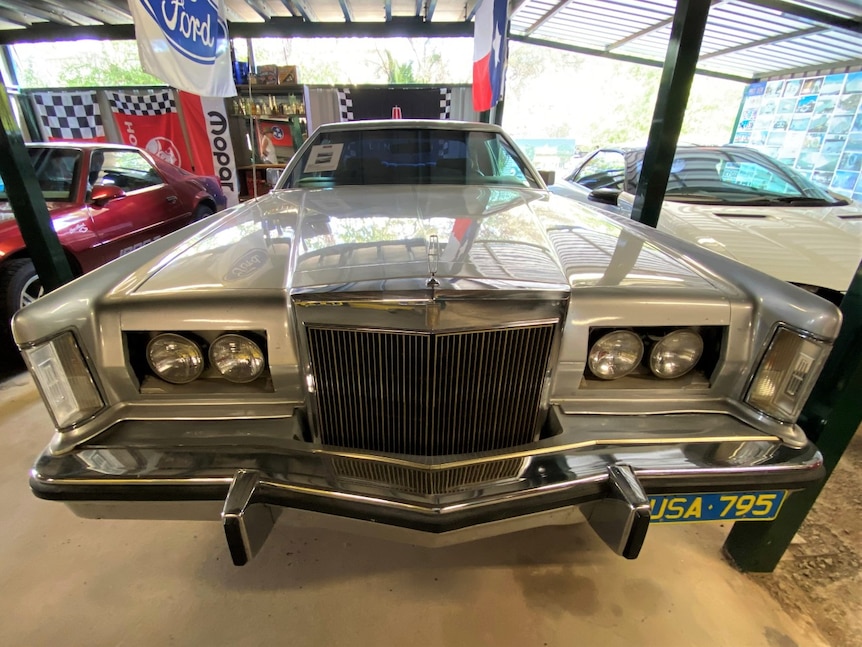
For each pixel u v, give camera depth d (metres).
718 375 1.18
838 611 1.36
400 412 1.11
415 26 5.55
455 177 2.37
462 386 1.08
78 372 1.06
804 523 1.68
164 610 1.32
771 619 1.33
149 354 1.11
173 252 1.38
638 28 6.09
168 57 3.26
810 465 1.06
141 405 1.15
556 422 1.15
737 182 3.46
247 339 1.10
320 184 2.33
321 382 1.10
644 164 2.24
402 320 1.00
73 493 0.99
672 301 1.12
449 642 1.25
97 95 7.03
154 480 0.98
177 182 4.25
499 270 1.12
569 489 1.02
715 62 7.31
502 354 1.07
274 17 5.48
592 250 1.37
